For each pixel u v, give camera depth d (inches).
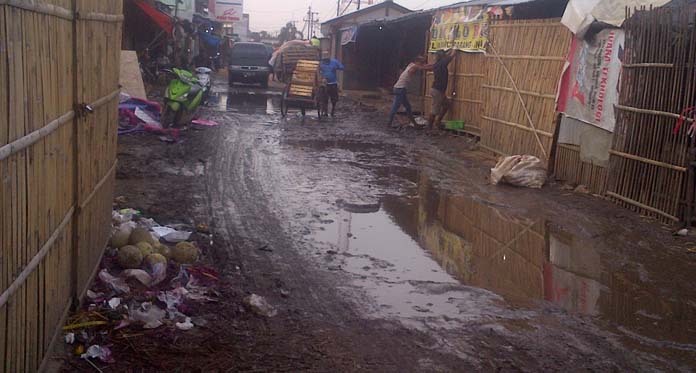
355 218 325.7
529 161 421.7
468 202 372.5
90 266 199.0
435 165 486.0
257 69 1247.5
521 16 586.2
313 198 360.2
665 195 330.3
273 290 222.4
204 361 168.7
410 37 1152.2
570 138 420.5
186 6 1518.2
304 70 759.7
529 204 370.3
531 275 255.4
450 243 292.2
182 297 203.3
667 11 326.3
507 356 184.1
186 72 577.0
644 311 223.6
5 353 121.9
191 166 422.3
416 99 1065.5
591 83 390.6
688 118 311.6
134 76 616.7
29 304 135.2
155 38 1099.9
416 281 241.1
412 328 199.3
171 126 558.3
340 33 1396.4
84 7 173.3
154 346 173.8
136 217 283.3
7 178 116.6
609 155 373.4
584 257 280.5
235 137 561.0
